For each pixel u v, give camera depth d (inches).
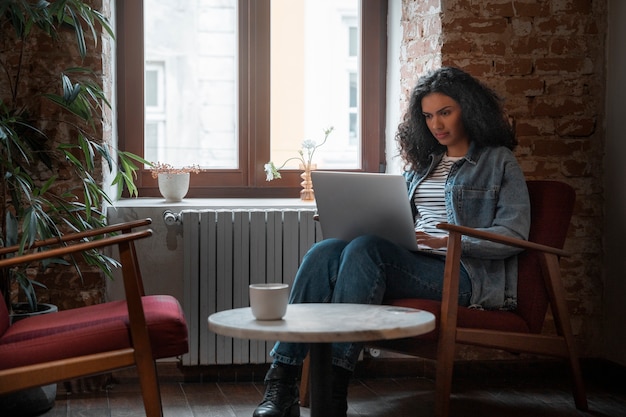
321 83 161.8
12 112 128.0
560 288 111.8
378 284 102.2
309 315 82.4
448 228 101.5
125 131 153.9
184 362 137.3
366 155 160.9
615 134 140.7
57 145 133.5
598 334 144.3
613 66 141.3
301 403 121.7
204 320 137.3
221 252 137.9
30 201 119.6
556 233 112.7
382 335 74.1
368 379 141.6
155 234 139.9
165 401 126.1
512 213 111.3
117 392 131.5
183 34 179.3
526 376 142.2
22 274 122.6
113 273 138.2
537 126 142.3
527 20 141.3
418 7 145.7
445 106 118.3
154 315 92.1
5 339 89.8
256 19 157.4
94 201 128.3
